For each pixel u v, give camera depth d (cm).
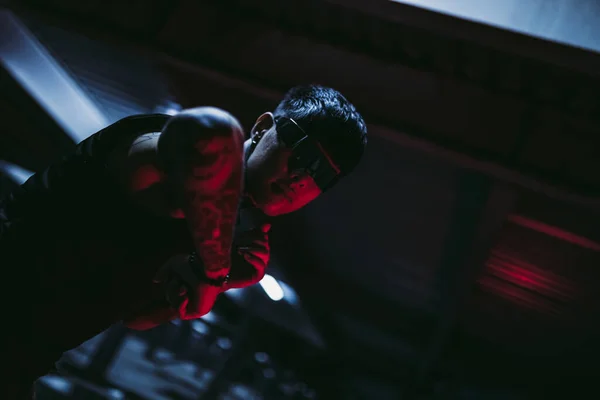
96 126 554
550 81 248
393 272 587
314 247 607
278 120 117
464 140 289
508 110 271
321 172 115
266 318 993
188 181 93
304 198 118
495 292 517
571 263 406
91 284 110
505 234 406
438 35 251
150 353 1278
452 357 747
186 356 1219
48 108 515
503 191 342
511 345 660
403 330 729
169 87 417
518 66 247
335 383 1020
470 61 259
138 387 1084
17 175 752
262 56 312
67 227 106
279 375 1038
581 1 206
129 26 332
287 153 114
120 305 118
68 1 338
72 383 855
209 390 993
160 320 135
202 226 99
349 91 304
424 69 276
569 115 258
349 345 1001
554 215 351
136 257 111
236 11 305
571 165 271
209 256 104
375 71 290
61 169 110
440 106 286
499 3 215
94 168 107
